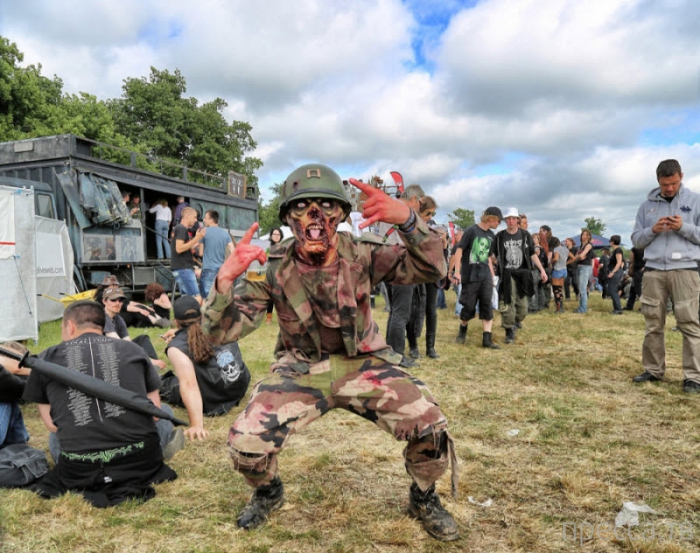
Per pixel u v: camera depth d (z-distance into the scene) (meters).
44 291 7.80
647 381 4.96
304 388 2.17
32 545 2.16
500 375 5.23
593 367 5.60
